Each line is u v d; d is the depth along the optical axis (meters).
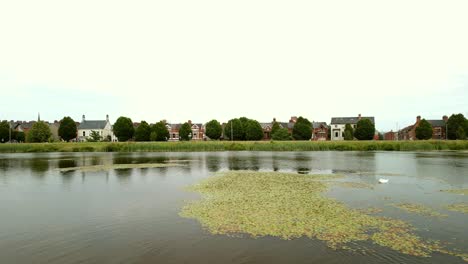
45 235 13.80
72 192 23.97
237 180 29.41
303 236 13.10
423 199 20.52
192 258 11.03
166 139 120.38
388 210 17.50
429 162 46.03
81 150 78.88
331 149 77.94
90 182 28.83
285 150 78.31
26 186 26.92
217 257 11.09
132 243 12.60
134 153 72.69
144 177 31.83
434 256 10.98
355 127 123.19
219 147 80.69
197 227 14.51
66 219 16.33
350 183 27.39
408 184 26.67
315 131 141.00
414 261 10.57
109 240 13.02
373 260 10.67
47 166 43.38
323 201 19.94
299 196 21.62
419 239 12.69
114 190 24.64
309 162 47.69
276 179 29.97
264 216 16.25
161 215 16.78
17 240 13.19
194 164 45.34
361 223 14.89
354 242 12.37
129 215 16.92
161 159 54.75
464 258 10.81
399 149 75.81
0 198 21.91
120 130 114.50
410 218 15.81
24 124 142.62
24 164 46.62
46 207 19.06
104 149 78.94
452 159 50.94
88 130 142.25
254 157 58.28
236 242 12.49
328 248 11.76
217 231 13.88
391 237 12.92
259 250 11.63
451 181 28.22
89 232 14.12
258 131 118.12
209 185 26.56
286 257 10.98
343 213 16.81
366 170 36.94
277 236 13.12
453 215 16.39
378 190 23.92
